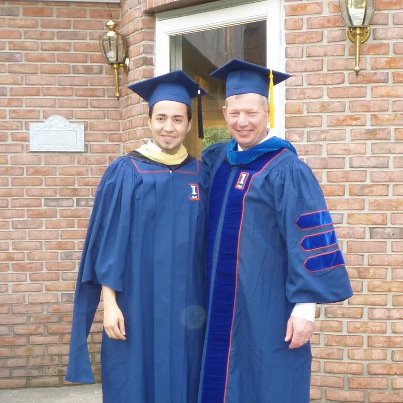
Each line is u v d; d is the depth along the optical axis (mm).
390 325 3957
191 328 2877
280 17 4051
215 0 4301
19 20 4742
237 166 2848
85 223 4828
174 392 2836
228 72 2877
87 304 2967
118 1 4801
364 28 3861
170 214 2844
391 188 3920
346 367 3994
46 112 4789
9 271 4777
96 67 4828
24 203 4777
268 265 2729
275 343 2713
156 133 2885
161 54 4562
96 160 4844
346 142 3941
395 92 3895
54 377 4832
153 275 2830
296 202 2682
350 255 3961
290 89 3996
